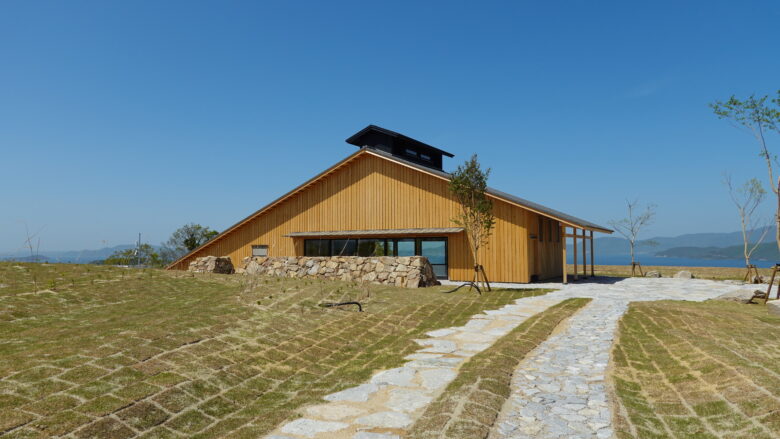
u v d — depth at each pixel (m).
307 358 7.27
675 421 4.72
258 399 5.60
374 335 8.99
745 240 32.25
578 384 5.95
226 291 12.23
